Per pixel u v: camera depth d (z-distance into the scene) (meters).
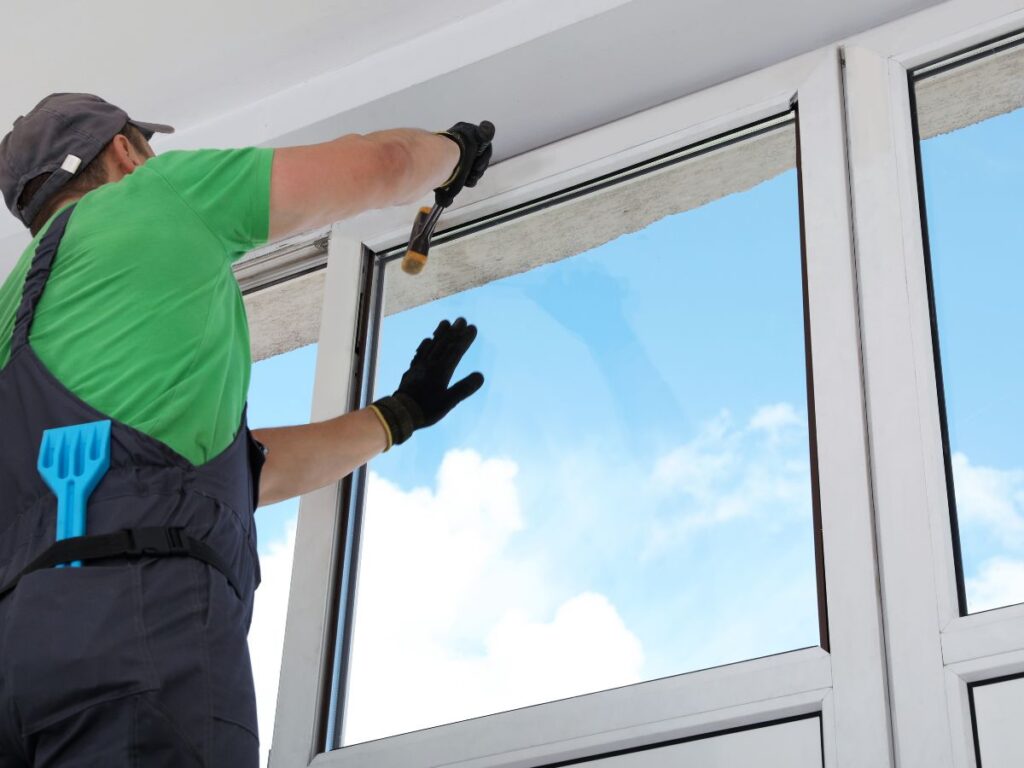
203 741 1.46
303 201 1.92
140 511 1.58
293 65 2.76
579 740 1.97
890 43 2.36
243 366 1.85
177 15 2.66
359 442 2.27
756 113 2.43
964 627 1.78
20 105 2.87
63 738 1.44
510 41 2.53
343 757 2.14
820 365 2.09
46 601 1.50
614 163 2.54
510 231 2.65
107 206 1.84
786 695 1.85
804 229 2.24
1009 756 1.68
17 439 1.67
